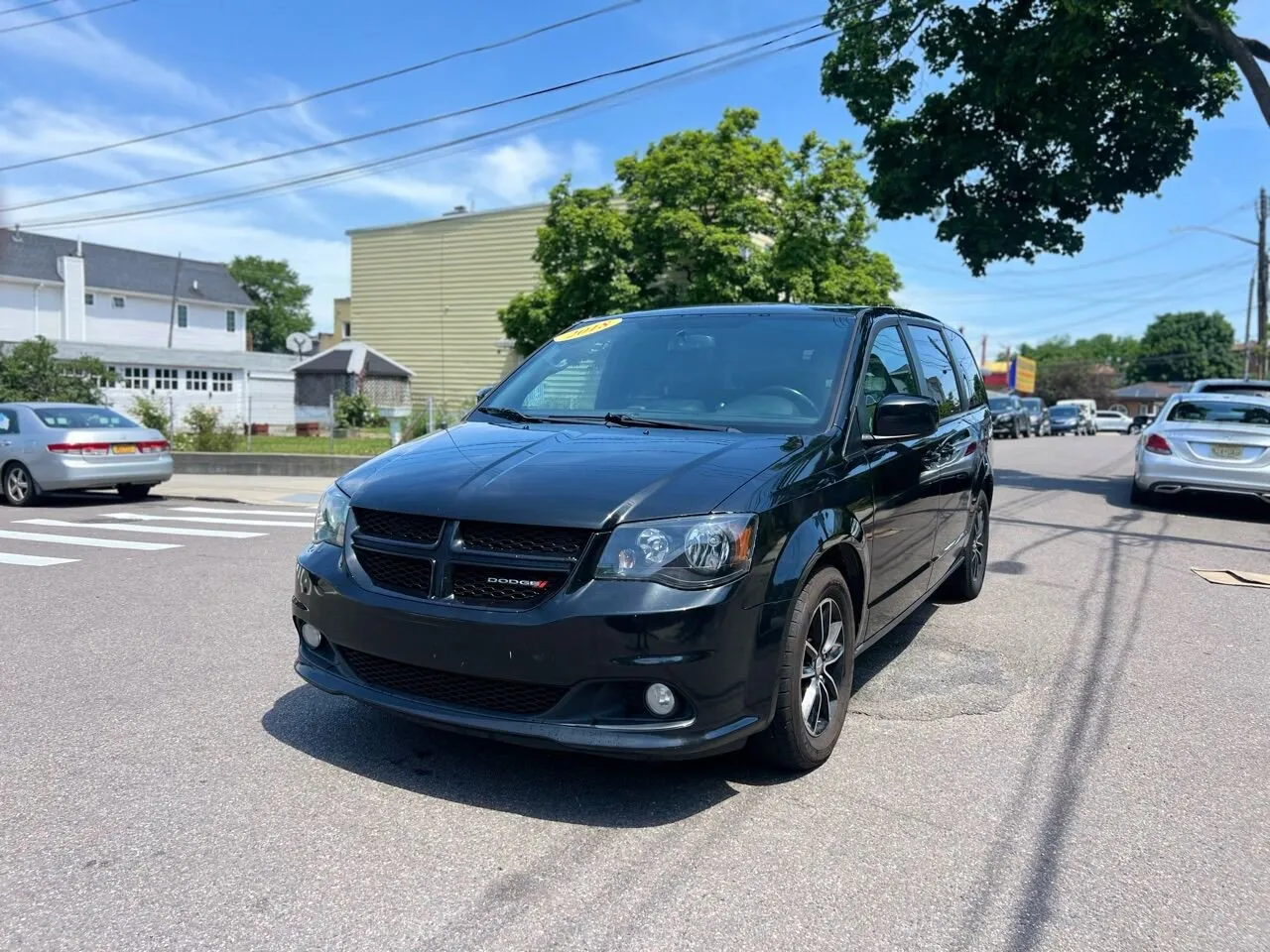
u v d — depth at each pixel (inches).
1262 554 346.3
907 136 650.2
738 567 126.2
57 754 152.3
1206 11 516.4
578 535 124.6
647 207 917.2
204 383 1464.1
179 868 116.0
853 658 155.9
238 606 259.3
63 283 1775.3
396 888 111.9
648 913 107.1
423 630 128.7
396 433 777.6
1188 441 458.9
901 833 127.5
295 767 146.8
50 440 498.6
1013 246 633.6
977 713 174.4
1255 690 190.1
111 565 321.7
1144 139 613.3
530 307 958.4
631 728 122.0
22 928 102.7
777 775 145.1
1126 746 159.9
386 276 1408.7
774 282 880.9
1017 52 556.1
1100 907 110.3
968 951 101.3
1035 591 278.5
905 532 180.4
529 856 119.8
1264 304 1423.5
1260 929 106.6
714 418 164.1
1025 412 1533.0
